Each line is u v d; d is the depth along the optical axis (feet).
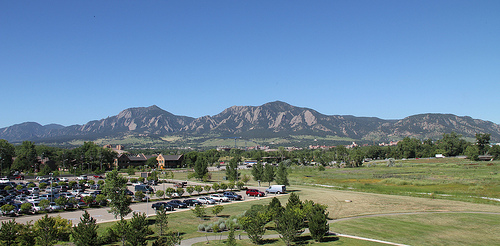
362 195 326.85
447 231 182.39
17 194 323.78
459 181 403.13
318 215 162.81
